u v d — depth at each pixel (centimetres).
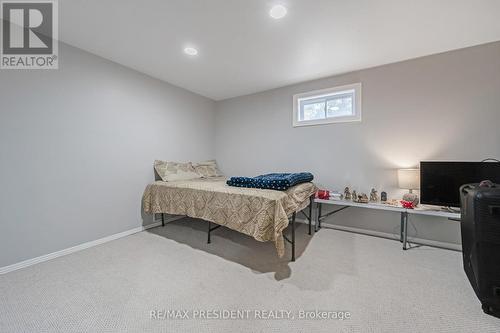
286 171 341
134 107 284
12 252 187
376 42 216
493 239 126
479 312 136
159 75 302
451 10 167
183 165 339
